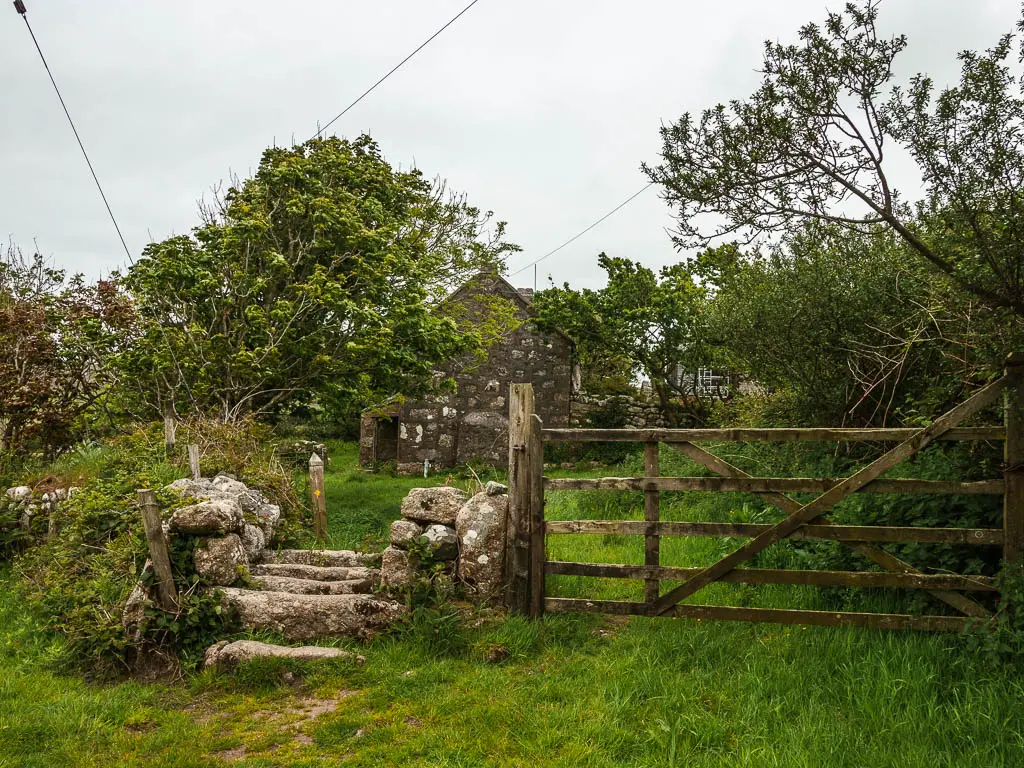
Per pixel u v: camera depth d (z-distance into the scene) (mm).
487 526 6277
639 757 4008
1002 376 5262
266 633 5742
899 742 4004
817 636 5359
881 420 7812
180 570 5996
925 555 5543
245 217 13547
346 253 13781
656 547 5820
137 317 13711
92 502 7504
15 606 6988
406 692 4895
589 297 20953
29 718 4625
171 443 9586
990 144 4547
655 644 5449
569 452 20891
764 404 10773
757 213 5301
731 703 4555
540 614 6043
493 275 20047
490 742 4234
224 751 4281
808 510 5473
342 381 13984
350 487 17016
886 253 7211
